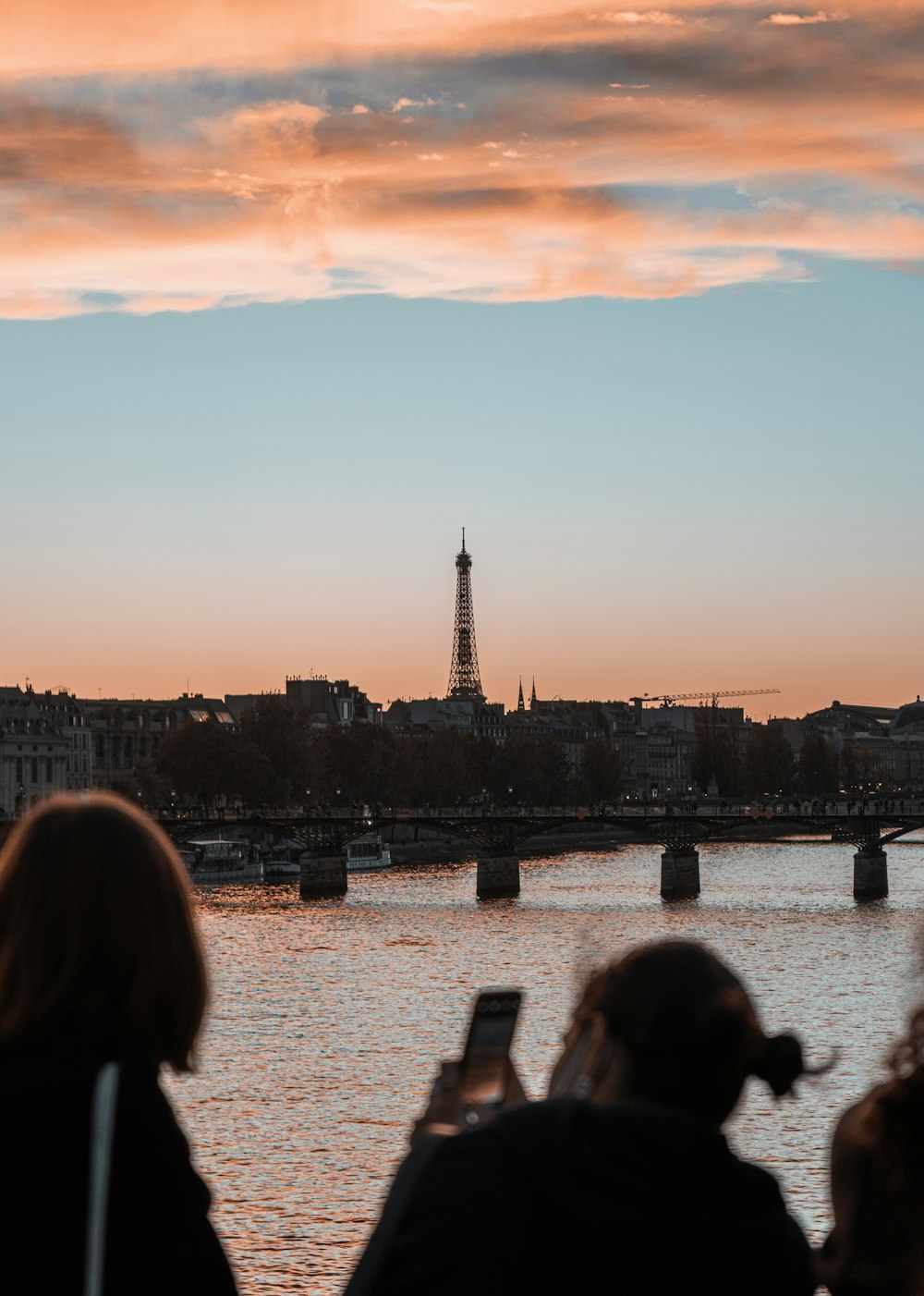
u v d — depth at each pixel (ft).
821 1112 210.59
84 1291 20.48
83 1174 20.68
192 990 22.26
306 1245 160.76
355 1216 170.60
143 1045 21.77
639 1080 21.98
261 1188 180.65
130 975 21.77
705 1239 20.81
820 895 592.60
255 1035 273.95
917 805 635.25
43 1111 20.89
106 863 21.90
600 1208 20.65
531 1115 21.58
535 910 525.75
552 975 353.92
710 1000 21.83
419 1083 234.58
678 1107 21.91
